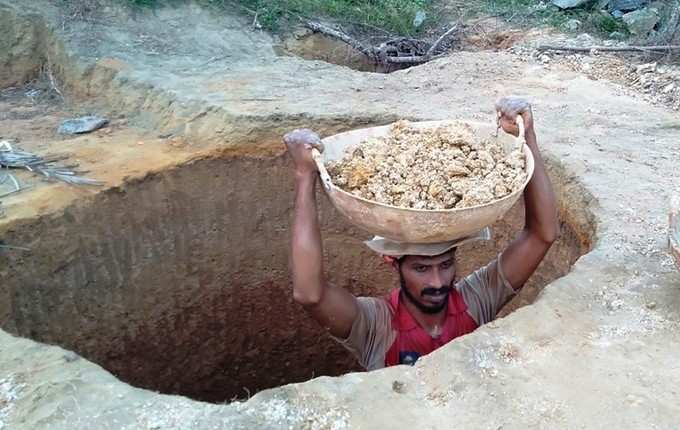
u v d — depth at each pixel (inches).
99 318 169.2
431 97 208.5
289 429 87.6
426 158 107.8
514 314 106.3
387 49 299.1
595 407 90.8
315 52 284.7
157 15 261.6
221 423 88.0
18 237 152.9
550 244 118.7
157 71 221.6
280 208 193.9
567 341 101.7
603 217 137.6
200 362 193.5
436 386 93.7
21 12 242.7
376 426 87.8
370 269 202.4
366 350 118.3
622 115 195.5
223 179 186.4
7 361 98.8
